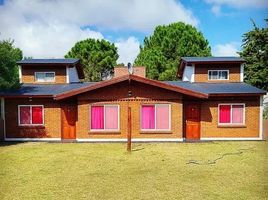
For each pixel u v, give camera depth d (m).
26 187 11.05
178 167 13.90
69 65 25.81
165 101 21.28
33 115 22.31
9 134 22.28
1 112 22.25
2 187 11.06
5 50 22.25
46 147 19.33
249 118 22.16
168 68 48.97
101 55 56.09
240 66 25.25
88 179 12.05
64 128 22.34
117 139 21.38
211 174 12.70
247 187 10.92
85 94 21.30
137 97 21.28
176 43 51.03
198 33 51.97
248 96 22.03
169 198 9.88
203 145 19.91
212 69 25.27
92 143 20.83
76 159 15.66
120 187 11.03
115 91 21.28
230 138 22.12
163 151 17.75
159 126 21.38
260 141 21.61
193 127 22.19
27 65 25.59
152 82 20.75
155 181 11.74
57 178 12.21
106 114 21.38
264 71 31.84
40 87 24.50
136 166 14.13
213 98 22.12
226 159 15.53
